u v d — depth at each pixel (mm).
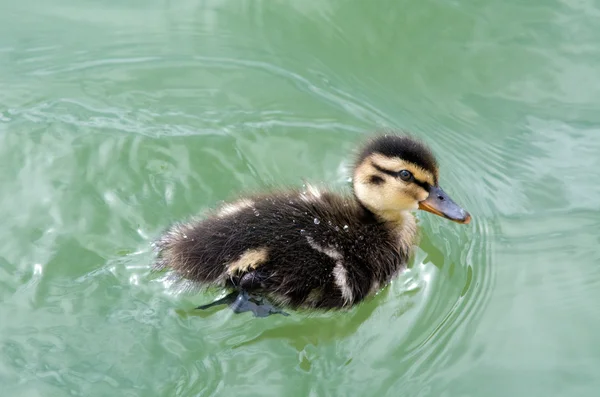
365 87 713
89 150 656
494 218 661
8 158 648
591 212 662
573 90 713
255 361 579
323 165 667
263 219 601
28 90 693
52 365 569
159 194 641
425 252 639
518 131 697
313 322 601
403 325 606
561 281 631
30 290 594
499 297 624
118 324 584
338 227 611
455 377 586
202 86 706
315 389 574
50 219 622
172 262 601
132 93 697
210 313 591
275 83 710
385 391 577
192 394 565
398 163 616
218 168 658
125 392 562
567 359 598
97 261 607
